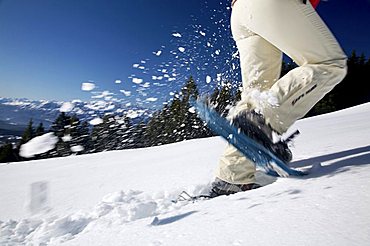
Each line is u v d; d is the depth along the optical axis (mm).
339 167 1337
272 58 1707
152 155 5230
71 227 1493
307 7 1410
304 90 1466
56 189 2713
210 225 944
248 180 1582
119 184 2473
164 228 1026
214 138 6605
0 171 5941
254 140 1468
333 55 1472
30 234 1485
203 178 2041
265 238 764
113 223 1397
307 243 689
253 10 1523
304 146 2389
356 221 734
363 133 2559
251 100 1568
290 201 991
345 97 24422
